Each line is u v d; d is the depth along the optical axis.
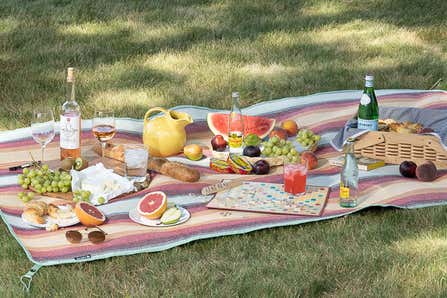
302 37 6.34
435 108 4.88
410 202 3.86
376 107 4.32
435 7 7.06
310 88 5.39
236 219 3.73
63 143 4.11
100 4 6.99
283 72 5.66
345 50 6.09
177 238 3.59
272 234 3.66
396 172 4.15
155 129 4.34
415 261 3.44
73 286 3.32
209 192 3.94
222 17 6.76
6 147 4.39
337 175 4.16
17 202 3.88
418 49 6.14
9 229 3.65
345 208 3.82
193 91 5.33
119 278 3.39
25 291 3.31
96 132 4.14
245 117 4.52
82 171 3.96
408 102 4.93
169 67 5.71
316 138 4.41
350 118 4.75
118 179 3.95
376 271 3.40
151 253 3.53
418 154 4.20
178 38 6.26
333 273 3.38
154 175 4.12
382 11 6.99
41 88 5.28
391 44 6.22
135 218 3.70
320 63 5.82
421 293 3.26
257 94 5.30
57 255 3.48
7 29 6.32
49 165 4.12
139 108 5.07
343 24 6.67
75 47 6.01
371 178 4.07
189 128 4.63
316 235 3.65
